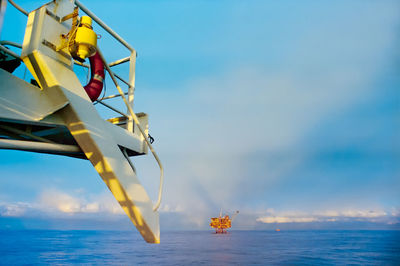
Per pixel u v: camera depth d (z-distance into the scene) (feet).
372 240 359.05
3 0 8.27
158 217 24.56
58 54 19.49
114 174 20.90
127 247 189.88
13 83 16.76
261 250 167.32
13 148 17.25
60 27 20.13
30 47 18.48
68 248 171.53
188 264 88.02
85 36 18.66
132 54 31.71
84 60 20.25
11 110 16.49
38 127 22.57
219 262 95.14
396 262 108.88
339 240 359.46
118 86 24.82
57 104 18.99
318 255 134.00
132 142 27.53
